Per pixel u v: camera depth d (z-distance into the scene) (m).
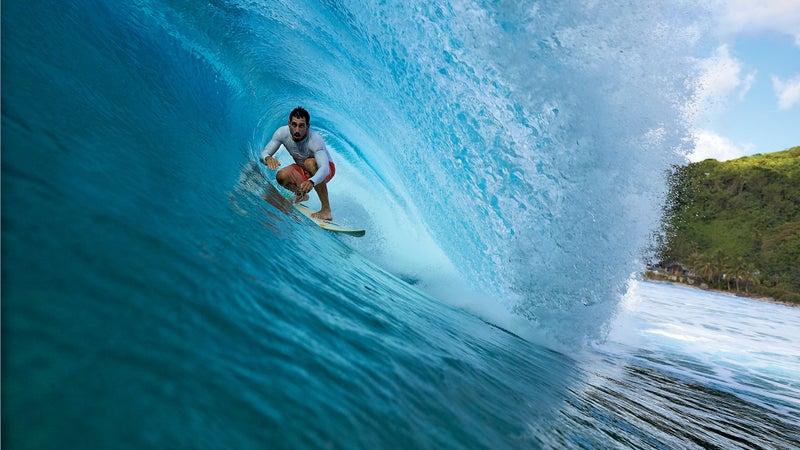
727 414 3.89
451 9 4.63
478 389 1.98
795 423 4.18
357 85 5.71
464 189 4.96
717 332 10.93
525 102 4.60
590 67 4.54
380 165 5.89
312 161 4.32
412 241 5.31
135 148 2.04
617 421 2.57
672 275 70.31
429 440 1.32
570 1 4.43
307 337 1.55
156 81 3.14
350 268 3.18
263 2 5.18
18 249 1.02
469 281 4.99
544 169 4.69
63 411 0.75
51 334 0.87
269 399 1.10
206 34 4.55
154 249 1.41
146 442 0.79
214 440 0.88
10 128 1.43
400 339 2.12
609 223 4.88
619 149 4.73
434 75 4.91
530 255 4.75
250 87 5.21
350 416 1.22
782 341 11.70
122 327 1.02
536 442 1.68
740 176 89.88
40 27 2.21
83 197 1.38
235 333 1.30
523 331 4.64
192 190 2.14
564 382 3.13
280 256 2.22
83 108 1.96
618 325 8.00
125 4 3.56
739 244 81.00
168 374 0.98
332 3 5.29
